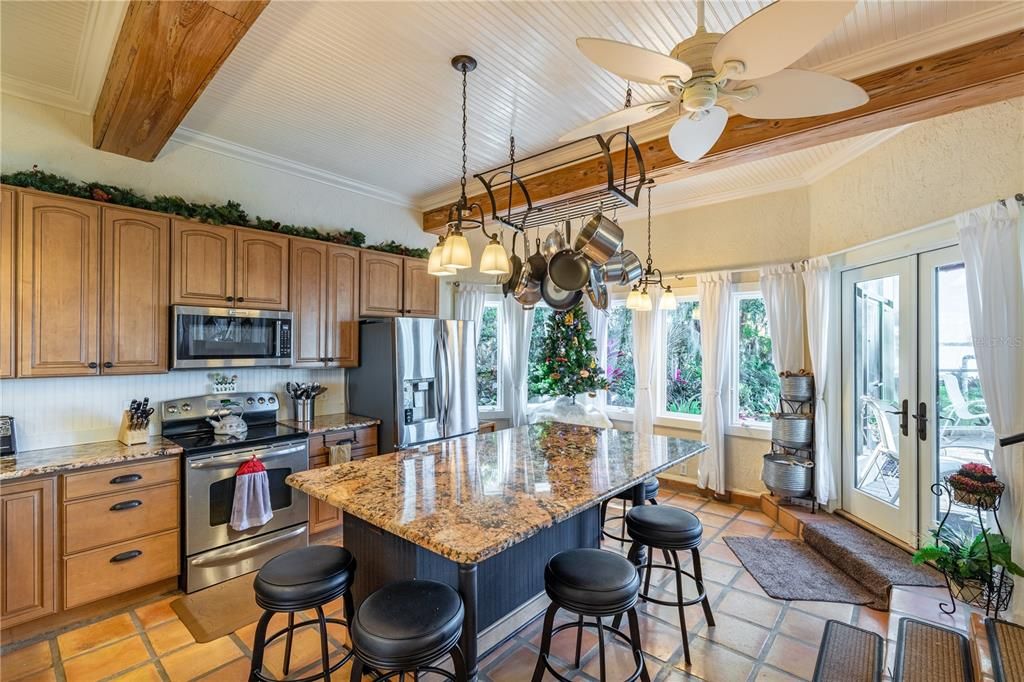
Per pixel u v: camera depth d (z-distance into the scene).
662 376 4.86
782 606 2.67
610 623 2.49
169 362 2.94
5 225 2.41
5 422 2.55
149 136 2.73
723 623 2.51
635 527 2.32
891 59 2.21
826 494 3.72
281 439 3.17
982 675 1.74
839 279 3.78
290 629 2.02
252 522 2.94
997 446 2.40
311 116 2.99
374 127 3.12
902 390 3.15
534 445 2.77
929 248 2.91
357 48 2.29
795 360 3.99
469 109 2.88
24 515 2.29
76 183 2.84
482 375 5.41
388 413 3.78
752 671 2.14
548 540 2.58
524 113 2.92
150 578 2.64
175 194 3.23
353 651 1.53
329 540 3.43
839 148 3.46
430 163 3.73
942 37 2.08
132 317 2.79
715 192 4.33
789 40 1.31
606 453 2.57
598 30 2.14
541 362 5.22
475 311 5.13
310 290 3.65
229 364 3.17
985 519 2.63
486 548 1.39
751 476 4.30
